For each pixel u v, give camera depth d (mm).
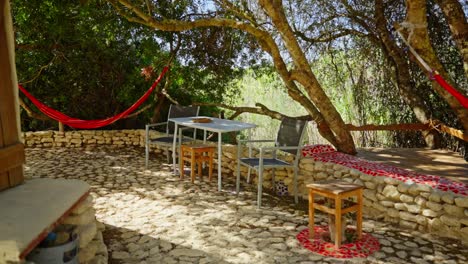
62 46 6723
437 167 4250
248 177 4789
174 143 5129
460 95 3648
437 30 5395
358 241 3076
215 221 3531
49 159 6055
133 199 4188
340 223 2922
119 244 3045
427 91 5680
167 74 6812
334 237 3055
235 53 6754
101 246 2715
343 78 6535
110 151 6664
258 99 7707
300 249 2941
